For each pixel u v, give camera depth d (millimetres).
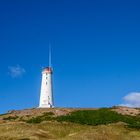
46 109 102500
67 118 90625
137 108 104875
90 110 99688
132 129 77750
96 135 67312
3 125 73125
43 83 135625
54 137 67438
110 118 90875
